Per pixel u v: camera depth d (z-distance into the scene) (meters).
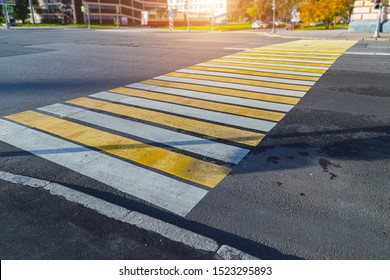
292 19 32.22
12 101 6.75
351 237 2.57
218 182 3.44
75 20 67.81
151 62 12.02
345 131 4.86
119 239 2.60
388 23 23.09
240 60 11.94
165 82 8.50
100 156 4.12
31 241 2.59
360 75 8.83
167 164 3.87
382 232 2.62
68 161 4.00
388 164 3.79
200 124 5.24
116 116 5.72
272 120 5.40
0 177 3.60
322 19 33.94
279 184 3.38
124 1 77.38
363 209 2.93
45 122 5.44
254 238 2.59
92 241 2.58
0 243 2.56
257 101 6.54
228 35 28.77
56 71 10.22
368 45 15.84
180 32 35.84
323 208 2.95
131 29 44.62
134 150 4.28
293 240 2.55
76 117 5.69
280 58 12.10
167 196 3.21
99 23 71.75
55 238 2.62
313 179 3.47
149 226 2.74
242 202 3.08
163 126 5.17
